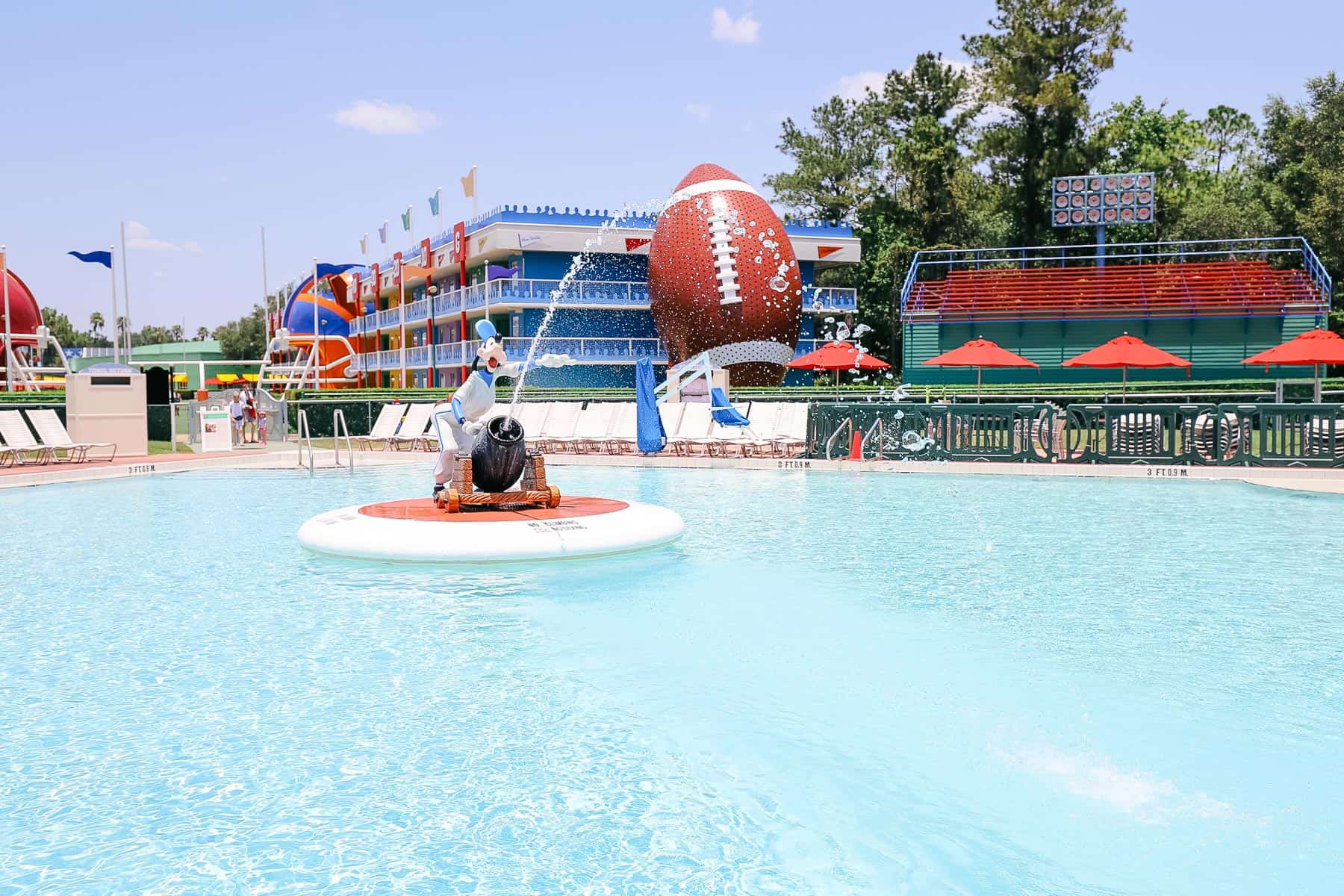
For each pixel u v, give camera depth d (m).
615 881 4.18
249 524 14.27
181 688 6.59
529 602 9.04
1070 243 58.47
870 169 69.19
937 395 35.12
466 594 9.40
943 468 20.88
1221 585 9.61
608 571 10.45
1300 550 11.55
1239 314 42.41
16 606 8.96
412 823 4.69
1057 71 55.94
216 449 27.23
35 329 61.53
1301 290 43.94
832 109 69.62
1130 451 20.28
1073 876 4.21
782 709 6.17
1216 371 42.91
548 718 6.03
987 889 4.11
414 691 6.52
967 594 9.27
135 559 11.31
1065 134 56.25
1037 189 56.53
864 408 22.34
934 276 63.22
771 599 9.11
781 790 5.04
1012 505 15.77
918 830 4.63
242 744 5.63
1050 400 33.22
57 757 5.44
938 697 6.36
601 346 52.75
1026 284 46.59
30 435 23.17
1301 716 5.98
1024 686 6.56
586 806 4.86
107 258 42.97
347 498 17.72
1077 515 14.52
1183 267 46.22
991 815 4.77
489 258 56.84
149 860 4.34
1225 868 4.25
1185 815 4.73
